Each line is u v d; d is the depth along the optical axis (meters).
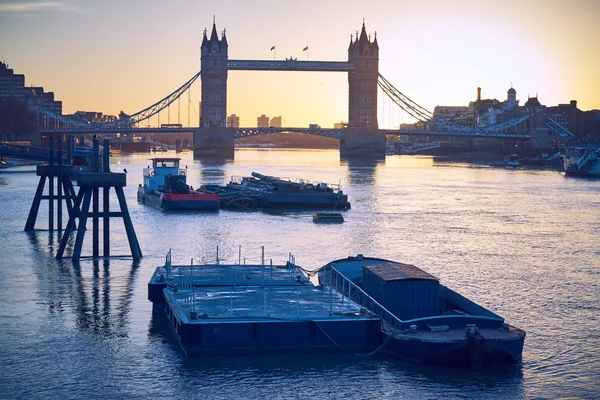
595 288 74.50
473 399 46.12
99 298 66.94
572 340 57.00
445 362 49.88
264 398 46.00
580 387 48.25
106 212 84.25
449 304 58.16
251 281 62.91
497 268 84.25
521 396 46.84
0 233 101.44
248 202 144.88
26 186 182.25
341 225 119.62
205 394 46.50
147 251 90.44
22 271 77.38
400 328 52.06
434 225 121.25
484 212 142.75
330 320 51.56
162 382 48.00
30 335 56.53
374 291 56.62
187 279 62.97
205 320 51.38
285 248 95.69
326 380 48.22
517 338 50.19
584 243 103.75
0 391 46.84
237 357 51.03
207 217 128.12
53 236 99.44
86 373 49.47
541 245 101.38
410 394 46.62
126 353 52.66
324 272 64.50
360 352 51.94
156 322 59.62
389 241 103.06
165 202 136.38
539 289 73.81
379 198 170.25
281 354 51.41
